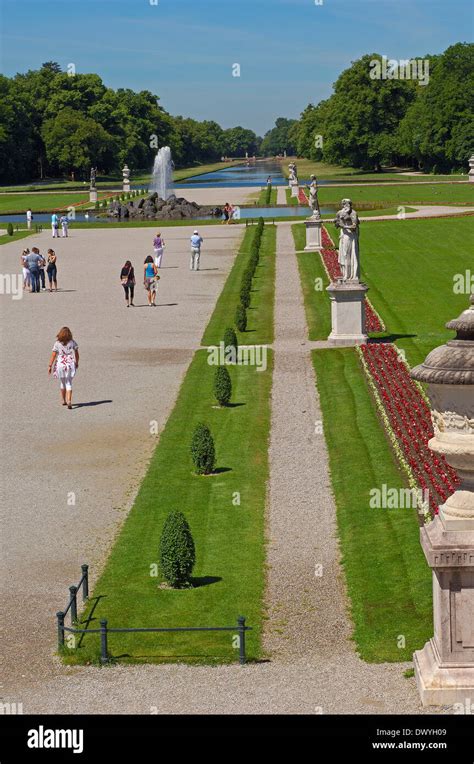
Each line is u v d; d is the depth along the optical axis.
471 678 17.83
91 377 44.47
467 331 17.03
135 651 20.62
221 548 25.89
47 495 29.91
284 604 22.66
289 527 27.12
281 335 52.53
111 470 32.03
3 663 20.25
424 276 69.94
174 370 45.47
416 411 36.84
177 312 59.91
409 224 102.88
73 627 21.66
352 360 45.97
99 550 25.91
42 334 54.56
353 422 36.44
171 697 18.64
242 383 42.88
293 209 135.38
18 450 34.25
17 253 93.38
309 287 67.38
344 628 21.39
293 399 40.19
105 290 69.62
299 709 18.03
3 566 24.98
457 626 17.77
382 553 25.02
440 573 17.55
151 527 27.31
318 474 31.25
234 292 66.62
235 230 109.56
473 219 104.81
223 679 19.27
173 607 22.58
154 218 131.75
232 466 32.19
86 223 124.69
